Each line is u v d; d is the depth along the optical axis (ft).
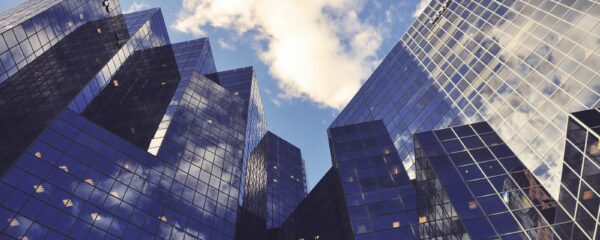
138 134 179.01
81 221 120.57
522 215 119.14
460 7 255.91
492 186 132.36
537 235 112.27
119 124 187.73
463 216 123.54
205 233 145.89
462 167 144.46
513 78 168.96
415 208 133.28
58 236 112.68
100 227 122.62
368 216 133.39
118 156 152.46
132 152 159.02
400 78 260.42
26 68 179.52
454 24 248.11
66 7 225.76
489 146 152.56
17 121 158.61
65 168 133.28
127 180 144.87
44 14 203.41
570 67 144.56
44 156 132.46
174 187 156.25
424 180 148.87
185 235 139.33
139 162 156.15
